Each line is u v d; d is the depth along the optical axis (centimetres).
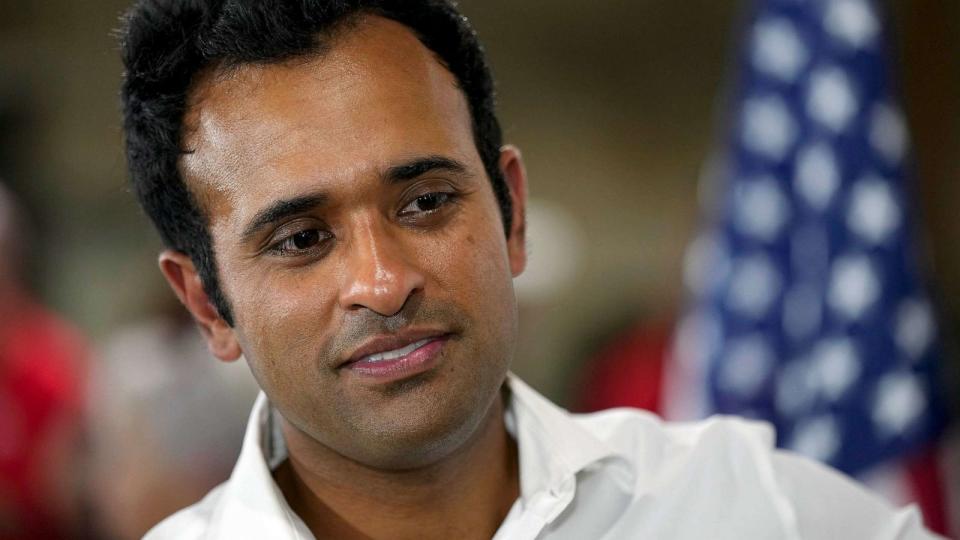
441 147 437
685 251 1250
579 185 2091
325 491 483
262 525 475
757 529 507
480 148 479
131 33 480
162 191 470
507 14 2095
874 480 738
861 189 751
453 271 432
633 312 1367
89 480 1033
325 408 438
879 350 743
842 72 758
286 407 450
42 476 1007
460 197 444
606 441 529
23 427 1003
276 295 433
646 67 2102
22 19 1952
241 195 433
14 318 1038
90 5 1964
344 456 464
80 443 1038
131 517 1021
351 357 426
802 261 759
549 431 496
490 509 486
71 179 1905
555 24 2098
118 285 1858
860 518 534
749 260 766
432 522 477
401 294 416
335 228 429
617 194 2088
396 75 436
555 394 1814
